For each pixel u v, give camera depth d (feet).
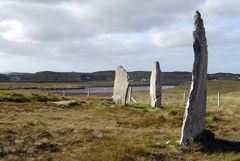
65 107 107.55
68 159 47.80
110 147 52.65
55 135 60.85
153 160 48.44
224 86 357.82
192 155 51.62
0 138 56.54
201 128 59.62
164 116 86.89
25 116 84.99
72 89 388.37
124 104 119.34
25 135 59.67
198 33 57.52
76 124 75.66
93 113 95.55
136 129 71.51
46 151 51.42
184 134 55.36
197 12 58.95
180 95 219.41
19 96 128.57
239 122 79.41
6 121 75.36
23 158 47.62
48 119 81.87
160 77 115.65
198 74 56.85
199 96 58.39
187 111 56.03
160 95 114.52
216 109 103.35
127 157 48.37
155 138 60.75
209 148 54.70
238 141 59.67
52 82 619.26
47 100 129.18
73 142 56.39
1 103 110.83
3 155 48.55
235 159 50.14
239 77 655.35
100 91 335.47
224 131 69.05
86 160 47.11
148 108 109.81
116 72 129.90
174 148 53.98
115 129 69.15
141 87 465.06
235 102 135.95
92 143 55.62
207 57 61.00
